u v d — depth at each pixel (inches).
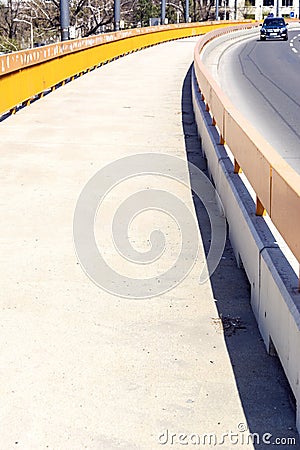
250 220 228.2
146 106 666.2
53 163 416.8
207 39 1501.0
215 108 396.8
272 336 185.6
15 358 188.7
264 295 197.5
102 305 223.0
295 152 457.1
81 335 202.5
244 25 2399.1
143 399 169.9
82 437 155.2
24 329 205.6
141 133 521.7
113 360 188.2
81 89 800.9
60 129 534.3
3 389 173.5
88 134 514.0
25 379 178.1
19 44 2743.6
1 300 225.5
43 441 153.6
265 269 195.8
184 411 165.2
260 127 560.1
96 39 1071.6
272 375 181.2
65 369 183.3
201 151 456.1
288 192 178.9
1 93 556.4
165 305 224.1
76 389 173.9
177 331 205.8
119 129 536.7
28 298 227.1
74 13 2743.6
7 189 358.3
